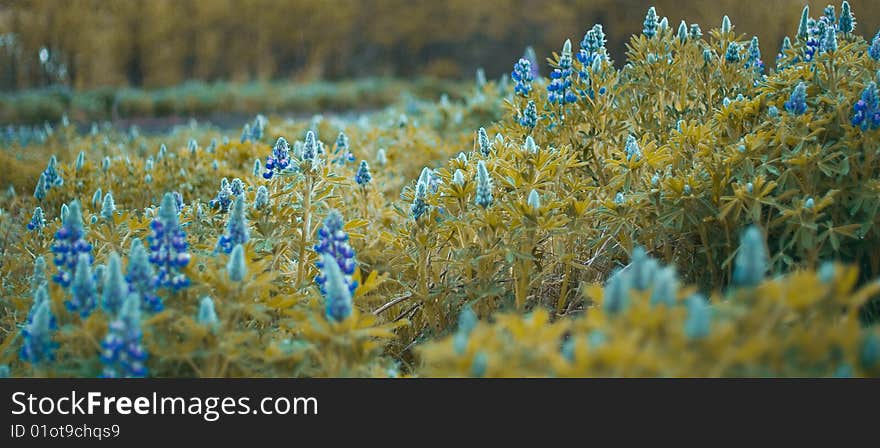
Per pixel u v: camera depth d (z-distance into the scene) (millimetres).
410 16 43969
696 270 4258
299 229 4426
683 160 4492
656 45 5262
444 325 4199
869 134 3938
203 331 2910
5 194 7516
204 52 39781
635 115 5156
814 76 4520
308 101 32375
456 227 4094
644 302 2221
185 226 4395
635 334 2064
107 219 4215
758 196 3832
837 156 4059
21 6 32250
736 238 4070
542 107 5203
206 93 31844
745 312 2203
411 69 46125
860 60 4543
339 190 5793
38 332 2824
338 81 44312
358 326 2941
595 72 5004
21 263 4812
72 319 3078
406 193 4414
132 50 36219
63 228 3289
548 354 2211
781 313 2262
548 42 38469
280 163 4527
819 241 3773
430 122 9609
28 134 12906
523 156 4219
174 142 11203
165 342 2986
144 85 36281
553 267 4379
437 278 4246
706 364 2127
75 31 33031
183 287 3168
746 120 4570
